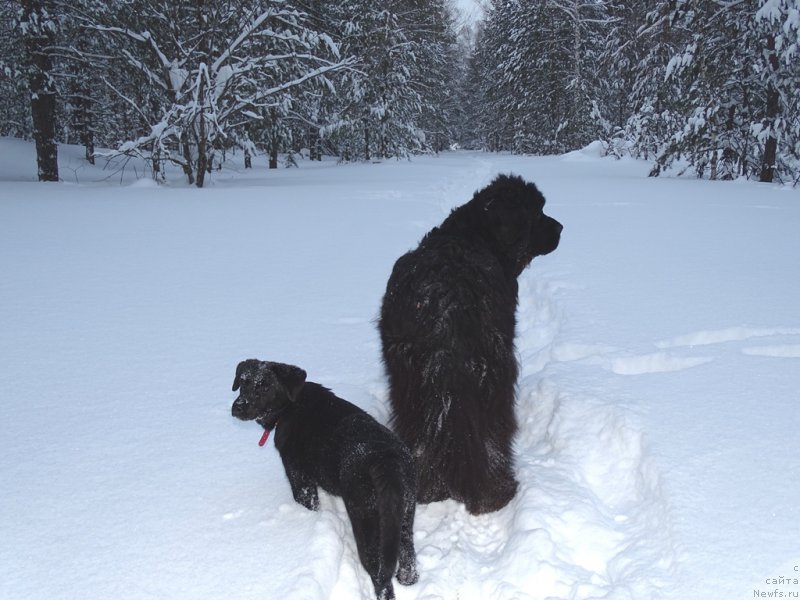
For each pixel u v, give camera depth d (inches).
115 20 740.7
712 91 788.6
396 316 126.0
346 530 115.3
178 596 91.7
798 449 126.8
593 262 305.9
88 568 97.7
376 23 1325.0
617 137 1316.4
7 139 1063.6
